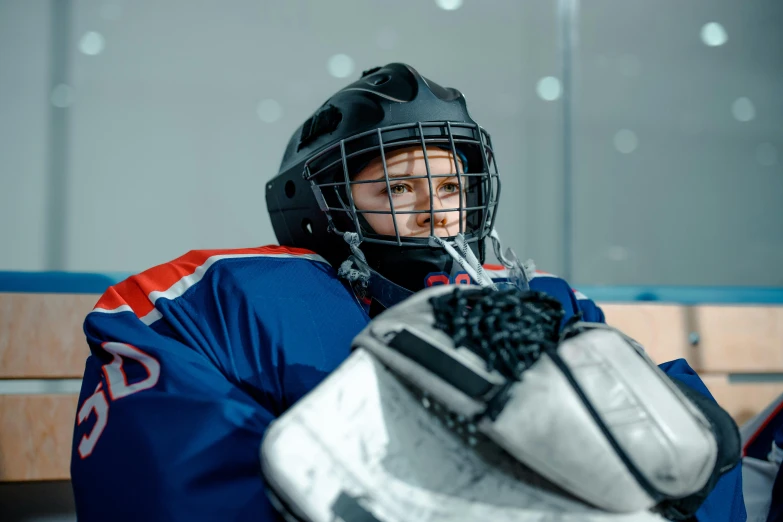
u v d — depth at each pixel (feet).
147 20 3.85
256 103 4.05
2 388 2.85
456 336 1.36
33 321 2.86
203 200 3.94
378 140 2.03
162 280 2.09
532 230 4.54
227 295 1.98
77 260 3.70
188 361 1.80
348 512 1.25
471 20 4.46
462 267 2.08
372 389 1.41
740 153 5.01
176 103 3.90
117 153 3.78
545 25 4.59
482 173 2.19
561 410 1.26
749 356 3.78
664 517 1.49
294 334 1.93
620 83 4.74
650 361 1.59
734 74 5.01
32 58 3.65
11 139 3.59
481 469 1.41
